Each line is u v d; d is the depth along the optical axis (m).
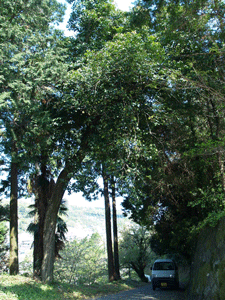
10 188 17.22
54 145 14.02
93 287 16.97
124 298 12.64
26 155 11.52
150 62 11.20
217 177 12.42
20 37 10.91
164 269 17.94
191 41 12.18
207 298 8.67
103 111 12.32
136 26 12.82
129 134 11.98
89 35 14.69
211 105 12.37
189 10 10.96
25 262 32.38
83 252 30.80
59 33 13.38
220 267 8.31
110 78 11.89
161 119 12.48
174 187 15.17
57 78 11.75
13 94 10.55
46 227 13.84
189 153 10.84
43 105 13.05
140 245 33.31
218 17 10.95
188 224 14.18
